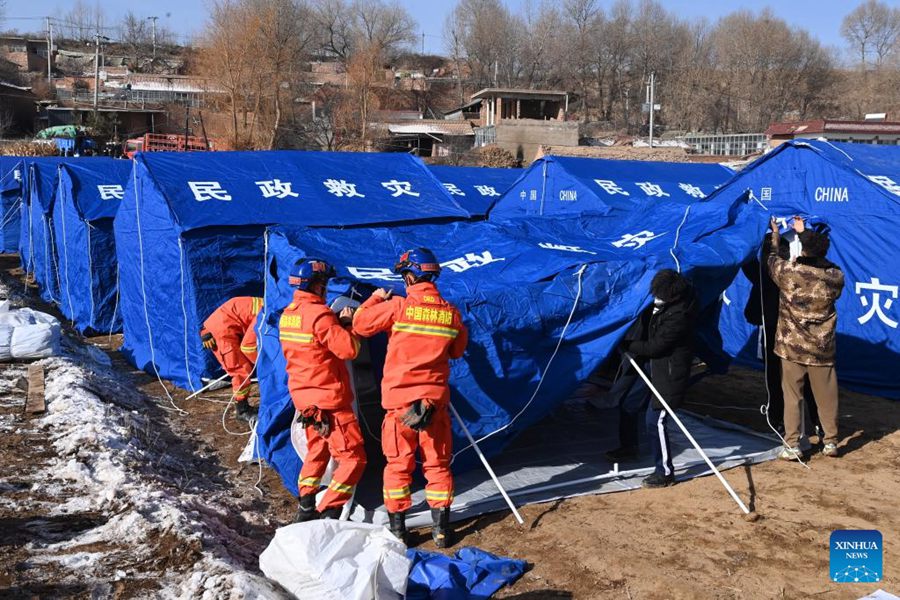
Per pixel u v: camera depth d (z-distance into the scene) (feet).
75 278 47.44
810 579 17.38
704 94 297.33
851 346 33.94
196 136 192.65
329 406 18.97
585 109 315.99
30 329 33.88
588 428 27.71
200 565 16.10
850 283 33.83
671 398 22.07
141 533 17.62
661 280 21.54
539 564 18.10
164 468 23.52
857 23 341.62
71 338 41.06
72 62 343.87
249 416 28.89
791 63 297.53
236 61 191.01
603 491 22.16
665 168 53.67
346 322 19.48
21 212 73.10
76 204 45.52
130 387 33.96
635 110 308.60
